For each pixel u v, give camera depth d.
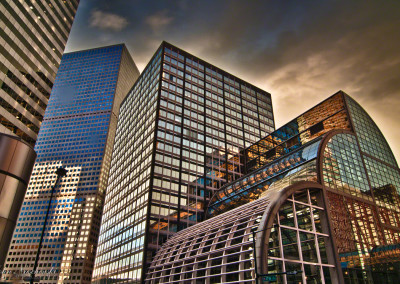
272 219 36.50
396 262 40.78
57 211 189.62
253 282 32.88
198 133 86.81
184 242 52.00
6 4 67.19
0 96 64.25
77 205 190.50
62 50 89.19
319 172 46.97
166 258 53.12
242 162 91.19
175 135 81.62
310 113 73.50
